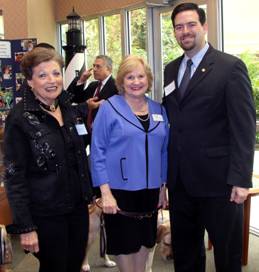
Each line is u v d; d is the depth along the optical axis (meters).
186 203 2.32
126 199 2.18
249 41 3.80
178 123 2.22
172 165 2.28
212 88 2.12
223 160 2.15
